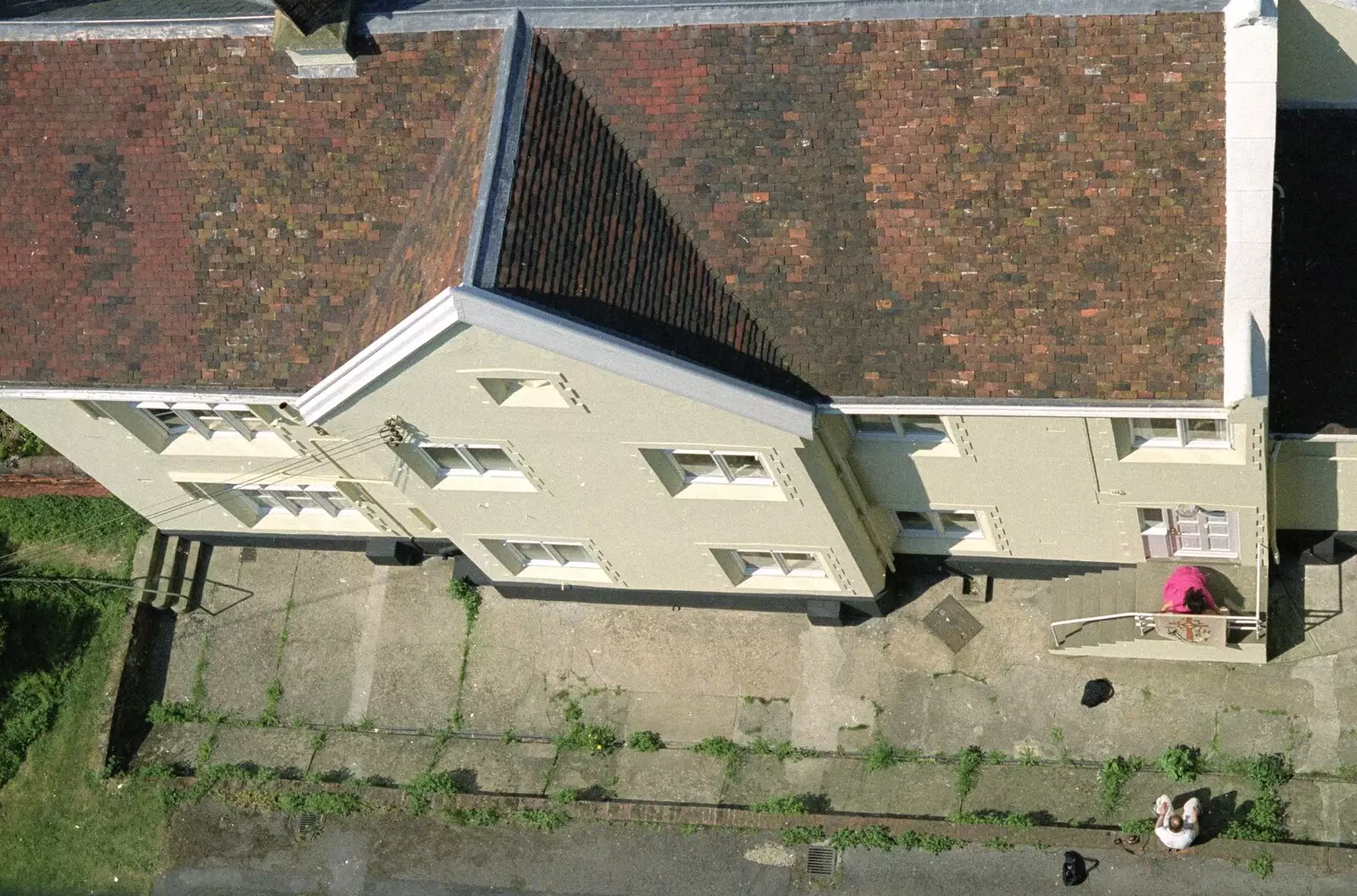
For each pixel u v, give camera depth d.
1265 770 28.42
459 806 31.50
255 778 32.72
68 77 27.19
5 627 34.53
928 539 30.50
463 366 23.75
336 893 31.45
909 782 30.20
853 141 24.25
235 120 26.45
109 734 33.44
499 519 29.16
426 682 33.31
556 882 30.67
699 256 24.88
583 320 23.25
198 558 35.38
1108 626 29.58
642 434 25.33
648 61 24.75
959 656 31.09
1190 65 22.86
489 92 24.88
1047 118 23.53
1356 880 27.27
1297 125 25.81
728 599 32.00
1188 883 27.95
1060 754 29.78
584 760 31.83
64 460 35.75
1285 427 25.36
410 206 25.75
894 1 23.83
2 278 27.56
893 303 24.38
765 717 31.47
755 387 24.19
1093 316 23.67
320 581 34.75
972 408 24.30
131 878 32.41
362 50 25.78
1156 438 26.11
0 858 33.12
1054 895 28.47
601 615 33.12
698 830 30.47
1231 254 22.78
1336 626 29.47
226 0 27.62
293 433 28.78
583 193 24.16
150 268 26.92
